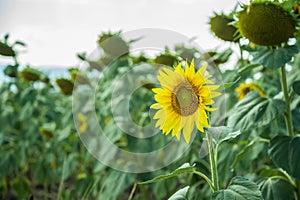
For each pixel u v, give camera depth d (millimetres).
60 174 3602
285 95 1866
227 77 2281
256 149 2289
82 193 3166
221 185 2396
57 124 3930
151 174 2732
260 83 2451
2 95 4199
